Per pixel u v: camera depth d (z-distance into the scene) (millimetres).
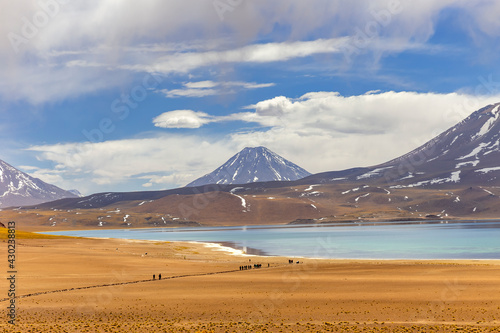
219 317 42438
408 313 42750
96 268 82875
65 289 59531
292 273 74688
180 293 55250
